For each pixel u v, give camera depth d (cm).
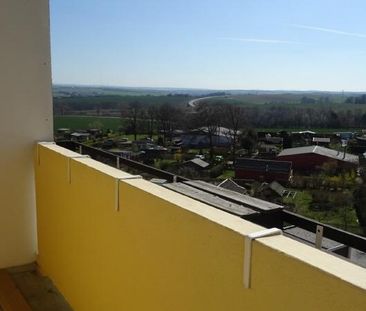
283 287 92
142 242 156
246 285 103
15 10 287
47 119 309
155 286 149
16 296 272
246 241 102
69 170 230
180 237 131
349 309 76
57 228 263
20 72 295
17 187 306
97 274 204
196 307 125
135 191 158
